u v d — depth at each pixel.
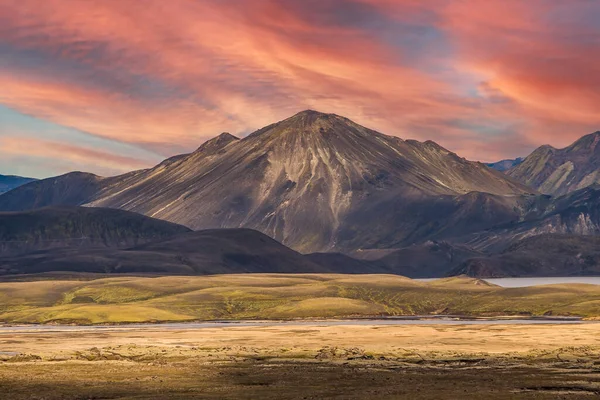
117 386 104.31
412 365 126.31
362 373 116.94
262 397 95.00
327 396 95.38
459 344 160.88
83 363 130.12
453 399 92.19
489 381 106.94
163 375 115.44
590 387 100.88
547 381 106.19
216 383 107.12
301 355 140.62
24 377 112.88
